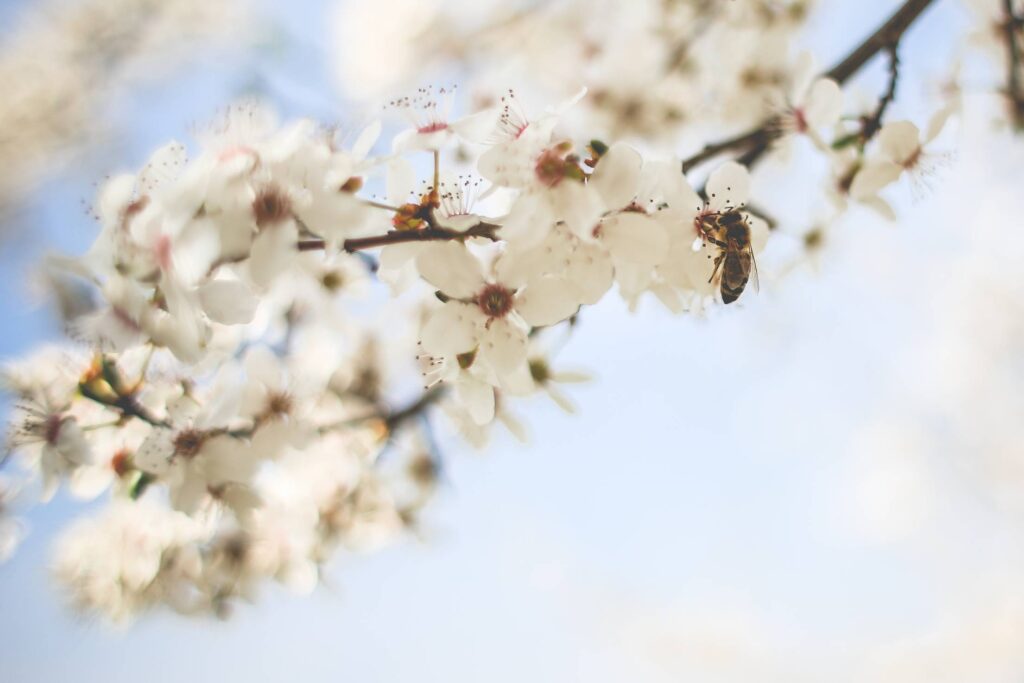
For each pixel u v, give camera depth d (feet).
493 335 0.77
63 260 0.76
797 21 1.06
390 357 1.01
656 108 1.10
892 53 0.87
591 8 1.31
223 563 0.99
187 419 0.85
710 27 1.09
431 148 0.76
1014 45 0.94
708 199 0.79
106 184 0.77
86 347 0.82
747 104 1.03
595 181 0.74
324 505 1.01
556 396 0.89
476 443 0.94
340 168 0.75
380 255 0.77
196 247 0.74
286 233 0.74
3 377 0.86
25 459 0.85
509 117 0.78
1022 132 0.97
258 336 0.87
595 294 0.76
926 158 0.87
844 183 0.87
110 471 0.86
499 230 0.75
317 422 0.94
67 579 1.01
